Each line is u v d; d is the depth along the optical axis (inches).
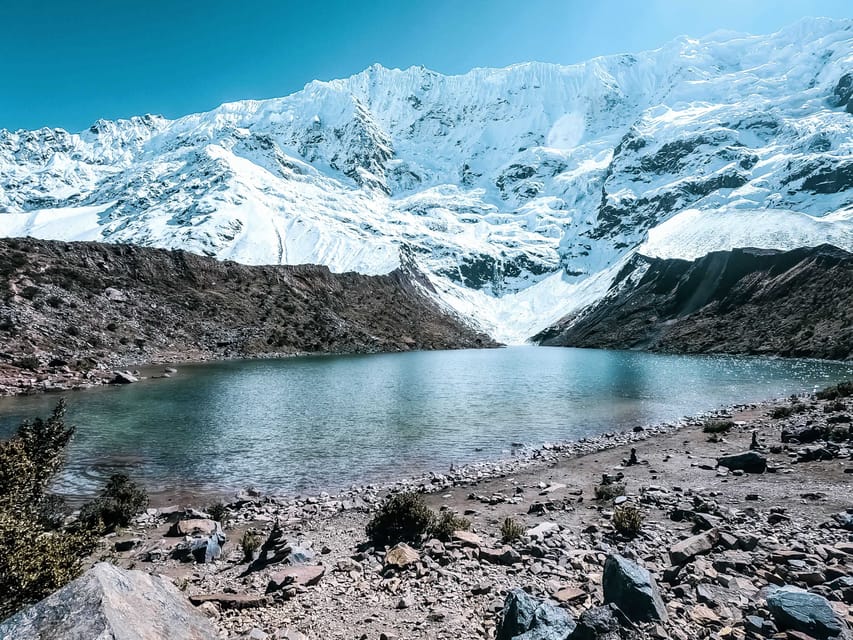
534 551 531.5
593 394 2333.9
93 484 985.5
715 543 508.4
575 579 456.8
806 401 1705.2
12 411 1760.6
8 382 2327.8
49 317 3376.0
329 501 864.3
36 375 2534.5
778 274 5679.1
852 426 1057.5
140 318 4160.9
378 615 399.5
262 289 5925.2
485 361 4758.9
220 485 987.9
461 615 394.0
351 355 5457.7
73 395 2188.7
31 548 348.5
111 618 251.3
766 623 337.1
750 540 505.4
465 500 827.4
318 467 1115.9
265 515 796.0
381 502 841.5
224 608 419.2
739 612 367.2
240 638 360.2
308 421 1664.6
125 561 583.5
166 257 5260.8
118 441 1358.3
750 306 5531.5
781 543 507.8
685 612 365.1
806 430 1086.4
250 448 1291.8
